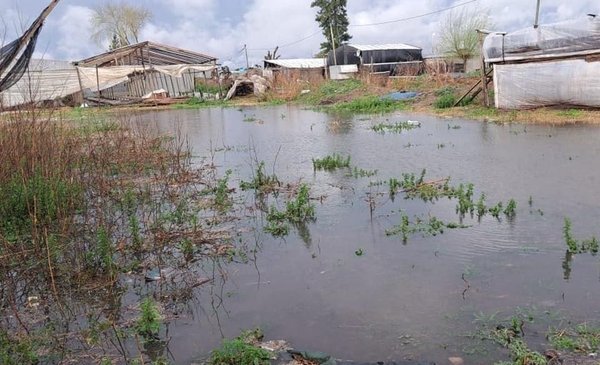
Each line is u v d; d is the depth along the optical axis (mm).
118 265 4480
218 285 4117
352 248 4781
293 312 3609
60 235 5059
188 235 5238
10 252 4664
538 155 8500
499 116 14219
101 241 4586
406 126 13625
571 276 3922
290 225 5551
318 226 5477
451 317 3406
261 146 11633
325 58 42812
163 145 11719
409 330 3283
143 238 5145
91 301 3920
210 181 7887
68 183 6207
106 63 31172
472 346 3057
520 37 14375
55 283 4234
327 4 51531
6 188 5711
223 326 3461
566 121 12242
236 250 4852
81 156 7801
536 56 14195
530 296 3637
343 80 28531
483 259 4332
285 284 4074
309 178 7840
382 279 4062
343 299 3762
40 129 6926
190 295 3947
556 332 3125
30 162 6230
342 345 3158
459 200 5848
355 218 5691
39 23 6781
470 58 31547
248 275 4285
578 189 6254
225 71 36375
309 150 10719
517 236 4816
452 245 4695
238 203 6543
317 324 3428
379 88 23750
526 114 13867
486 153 9047
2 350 3133
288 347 3143
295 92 28578
